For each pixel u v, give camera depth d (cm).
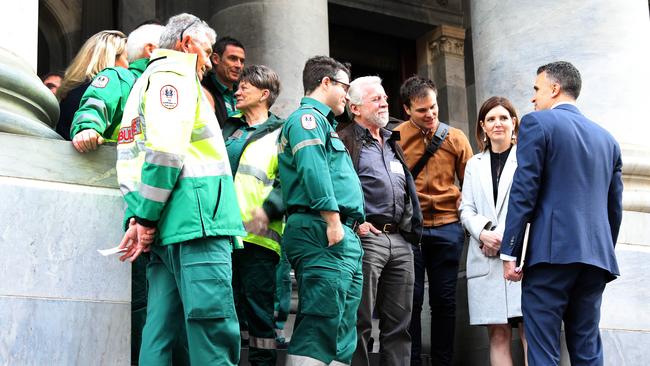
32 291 507
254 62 953
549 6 803
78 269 520
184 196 477
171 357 493
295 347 557
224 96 754
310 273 559
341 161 579
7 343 496
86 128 546
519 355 737
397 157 672
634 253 726
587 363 577
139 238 476
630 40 796
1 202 509
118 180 498
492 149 701
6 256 505
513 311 660
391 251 647
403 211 658
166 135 470
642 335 710
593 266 568
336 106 598
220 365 475
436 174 743
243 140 625
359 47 1347
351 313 572
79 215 526
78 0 1141
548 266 570
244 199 604
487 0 835
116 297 527
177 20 510
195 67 496
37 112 557
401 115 1358
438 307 722
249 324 599
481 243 676
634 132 778
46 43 1134
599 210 581
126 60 655
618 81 784
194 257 475
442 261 727
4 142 521
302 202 566
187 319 474
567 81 612
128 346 525
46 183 526
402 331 650
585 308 578
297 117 568
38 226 515
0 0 552
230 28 975
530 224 581
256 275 599
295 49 956
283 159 577
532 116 588
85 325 516
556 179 578
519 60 804
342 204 569
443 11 1358
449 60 1352
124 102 575
